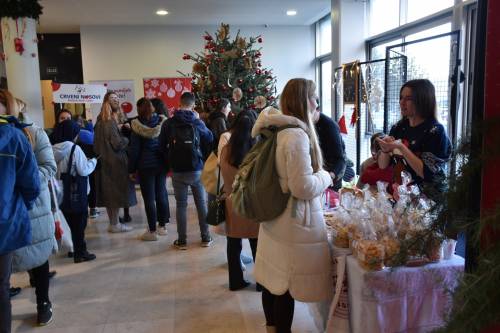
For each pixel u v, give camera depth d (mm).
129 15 7223
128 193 4430
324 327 2189
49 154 2453
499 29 940
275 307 2004
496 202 911
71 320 2621
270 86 5863
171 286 3094
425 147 1963
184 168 3740
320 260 1849
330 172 2660
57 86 5395
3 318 2053
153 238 4188
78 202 3490
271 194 1812
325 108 8672
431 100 1999
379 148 2279
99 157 4328
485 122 938
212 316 2627
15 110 2350
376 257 1645
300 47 8805
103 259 3699
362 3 6043
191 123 3787
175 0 6262
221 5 6688
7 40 5184
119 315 2674
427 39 3375
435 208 1163
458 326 850
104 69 8320
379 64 4348
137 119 3975
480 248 940
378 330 1698
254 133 1952
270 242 1926
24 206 2086
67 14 7008
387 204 1890
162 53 8414
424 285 1693
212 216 2830
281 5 6793
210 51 5652
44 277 2545
